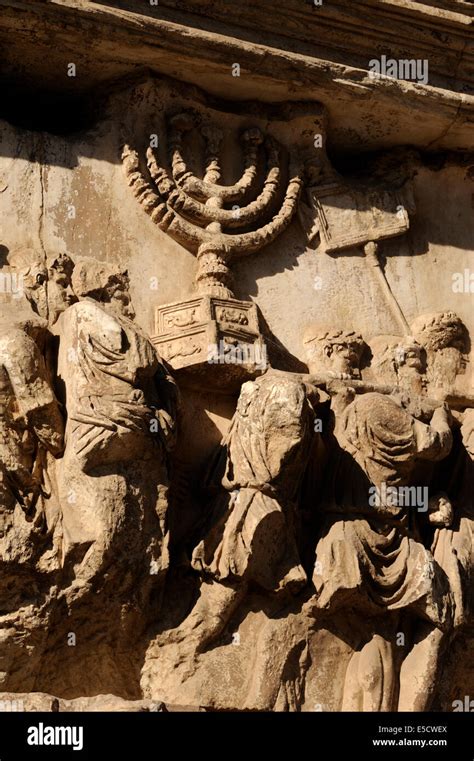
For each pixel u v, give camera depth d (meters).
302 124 6.25
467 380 6.33
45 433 5.23
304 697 5.47
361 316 6.21
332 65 6.13
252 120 6.18
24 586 5.12
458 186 6.55
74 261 5.76
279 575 5.48
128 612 5.26
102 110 6.01
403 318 6.29
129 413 5.20
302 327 6.09
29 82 5.99
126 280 5.82
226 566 5.38
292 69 6.07
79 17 5.73
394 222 6.36
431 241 6.50
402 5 6.15
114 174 5.92
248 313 5.78
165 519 5.32
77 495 5.19
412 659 5.64
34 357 5.25
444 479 6.09
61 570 5.15
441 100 6.30
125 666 5.34
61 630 5.21
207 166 6.05
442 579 5.68
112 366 5.27
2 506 5.10
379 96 6.21
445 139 6.51
